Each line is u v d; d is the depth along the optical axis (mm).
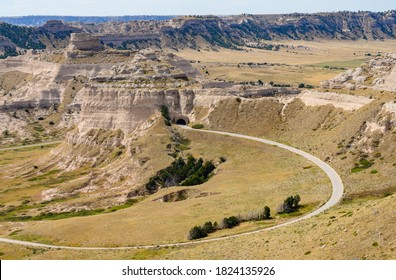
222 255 98875
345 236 87438
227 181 171000
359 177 151625
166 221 140375
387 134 168250
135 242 128750
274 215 131750
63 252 125750
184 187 172125
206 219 137000
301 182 156500
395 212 85938
